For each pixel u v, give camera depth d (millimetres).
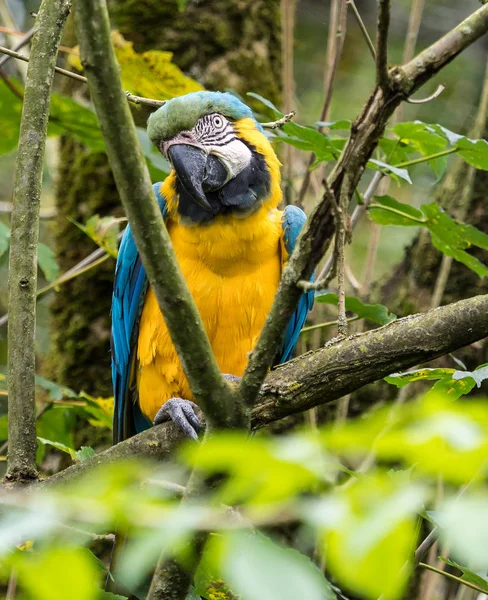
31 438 7141
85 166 12070
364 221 16078
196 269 8812
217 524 2748
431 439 2533
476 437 2521
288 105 11328
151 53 9570
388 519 2387
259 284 8828
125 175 4711
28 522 2625
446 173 13602
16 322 7227
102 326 11797
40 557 2520
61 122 9211
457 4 17969
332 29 10891
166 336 8891
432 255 11594
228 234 8695
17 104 9070
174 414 7352
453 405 2713
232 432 5223
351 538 2365
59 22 7359
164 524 2625
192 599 6641
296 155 13070
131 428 9945
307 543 9234
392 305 11797
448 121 16281
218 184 8789
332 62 10797
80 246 12070
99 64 4480
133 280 9352
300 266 5027
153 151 9445
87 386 11719
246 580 2482
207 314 8797
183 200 8914
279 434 11414
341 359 6375
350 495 2637
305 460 2570
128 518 2643
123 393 9516
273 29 12984
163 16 12445
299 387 6410
